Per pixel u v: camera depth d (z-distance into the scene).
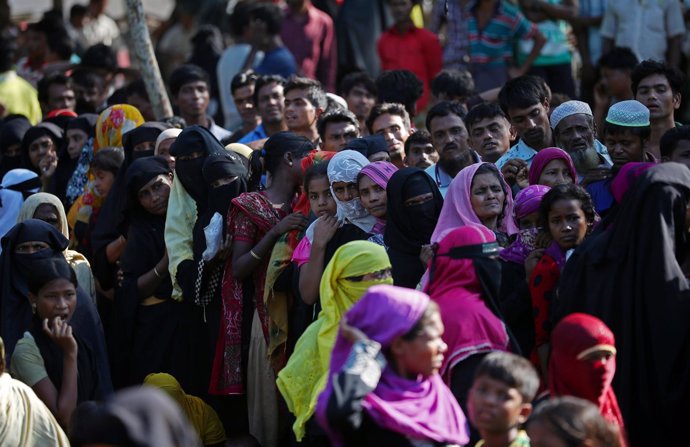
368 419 15.95
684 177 18.72
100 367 22.80
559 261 19.92
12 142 33.88
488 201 20.45
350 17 43.16
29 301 22.52
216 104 41.91
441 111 25.64
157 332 24.53
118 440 12.12
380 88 32.44
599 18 38.72
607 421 15.12
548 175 22.81
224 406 23.95
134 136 27.83
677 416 18.25
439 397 16.45
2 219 28.31
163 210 25.14
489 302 18.39
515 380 15.54
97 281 26.23
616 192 19.92
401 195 20.66
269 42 39.69
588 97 39.00
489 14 37.72
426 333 15.88
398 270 20.52
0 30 51.84
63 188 31.75
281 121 31.48
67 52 45.53
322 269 20.95
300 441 19.66
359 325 16.00
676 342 18.03
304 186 22.42
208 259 23.05
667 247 18.22
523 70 38.22
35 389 21.56
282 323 22.59
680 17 36.84
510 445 15.69
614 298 18.58
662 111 26.00
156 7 65.00
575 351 16.84
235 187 23.47
